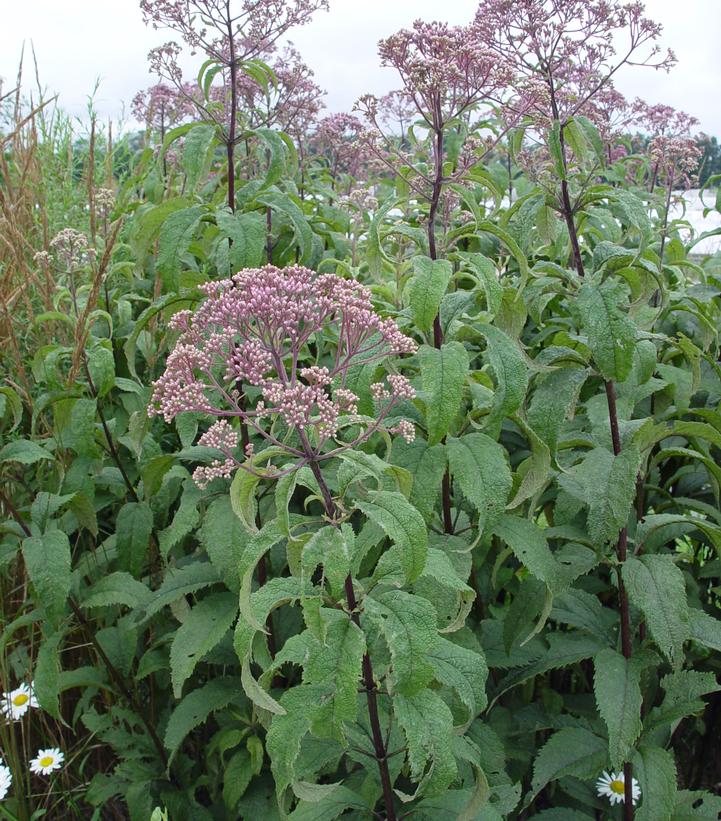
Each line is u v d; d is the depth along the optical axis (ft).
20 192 4.77
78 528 4.00
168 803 3.51
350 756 2.75
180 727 3.27
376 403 2.80
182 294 3.38
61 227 4.99
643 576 2.88
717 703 3.97
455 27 2.97
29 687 3.83
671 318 4.26
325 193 4.98
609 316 2.81
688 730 4.21
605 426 3.21
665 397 3.90
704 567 3.76
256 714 3.27
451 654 2.57
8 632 3.45
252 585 3.31
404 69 2.89
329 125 6.06
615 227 3.31
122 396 4.01
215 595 3.28
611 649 3.11
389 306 3.11
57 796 4.00
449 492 3.11
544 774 3.05
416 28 2.92
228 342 2.34
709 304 4.23
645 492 3.90
